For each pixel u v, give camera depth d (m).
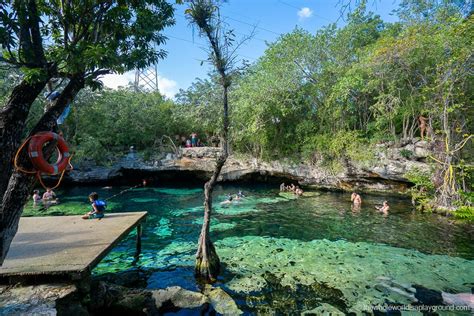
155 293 6.84
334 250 10.26
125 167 26.67
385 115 17.92
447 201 15.16
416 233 12.24
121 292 6.56
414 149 17.62
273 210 16.80
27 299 5.11
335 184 22.42
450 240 11.28
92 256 6.32
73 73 4.79
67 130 25.95
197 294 6.86
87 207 17.05
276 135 24.66
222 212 16.47
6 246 4.26
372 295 7.10
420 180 16.31
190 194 22.72
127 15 5.21
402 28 19.72
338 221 14.31
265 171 25.72
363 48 21.02
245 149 26.89
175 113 29.56
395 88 18.00
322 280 7.88
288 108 22.22
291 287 7.50
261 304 6.71
